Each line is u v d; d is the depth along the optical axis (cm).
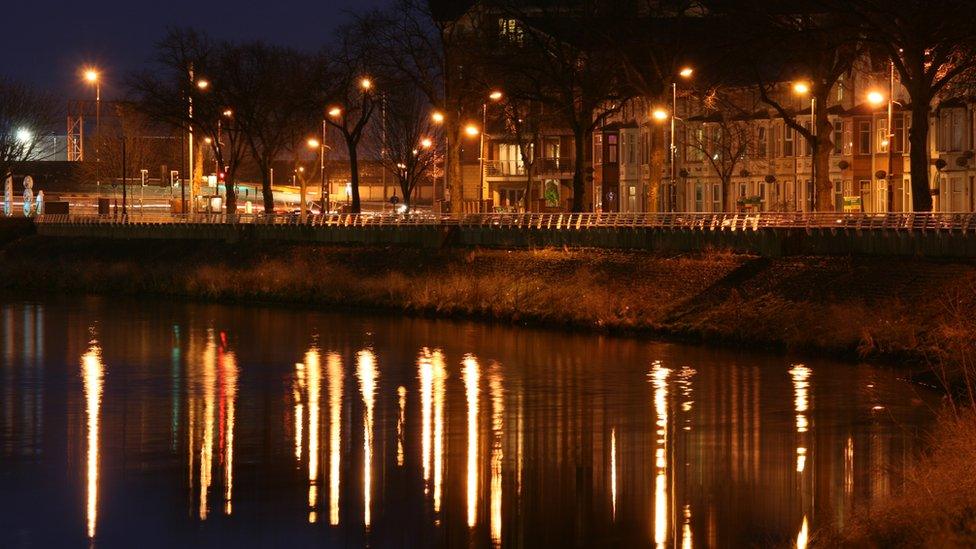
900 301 6147
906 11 6838
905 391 5116
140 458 4325
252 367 6259
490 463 4203
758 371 5684
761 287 6975
